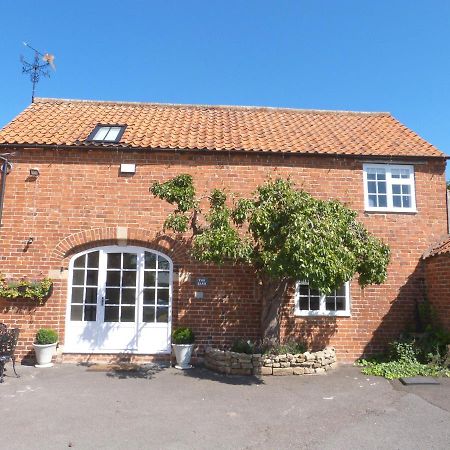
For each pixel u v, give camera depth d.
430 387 8.44
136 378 9.02
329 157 11.52
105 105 14.39
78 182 10.91
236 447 5.61
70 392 7.93
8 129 11.56
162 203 10.96
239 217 8.95
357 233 9.58
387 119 14.76
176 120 13.45
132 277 10.83
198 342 10.56
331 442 5.79
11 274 10.41
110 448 5.53
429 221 11.55
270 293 10.09
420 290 11.23
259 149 11.34
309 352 10.02
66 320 10.53
